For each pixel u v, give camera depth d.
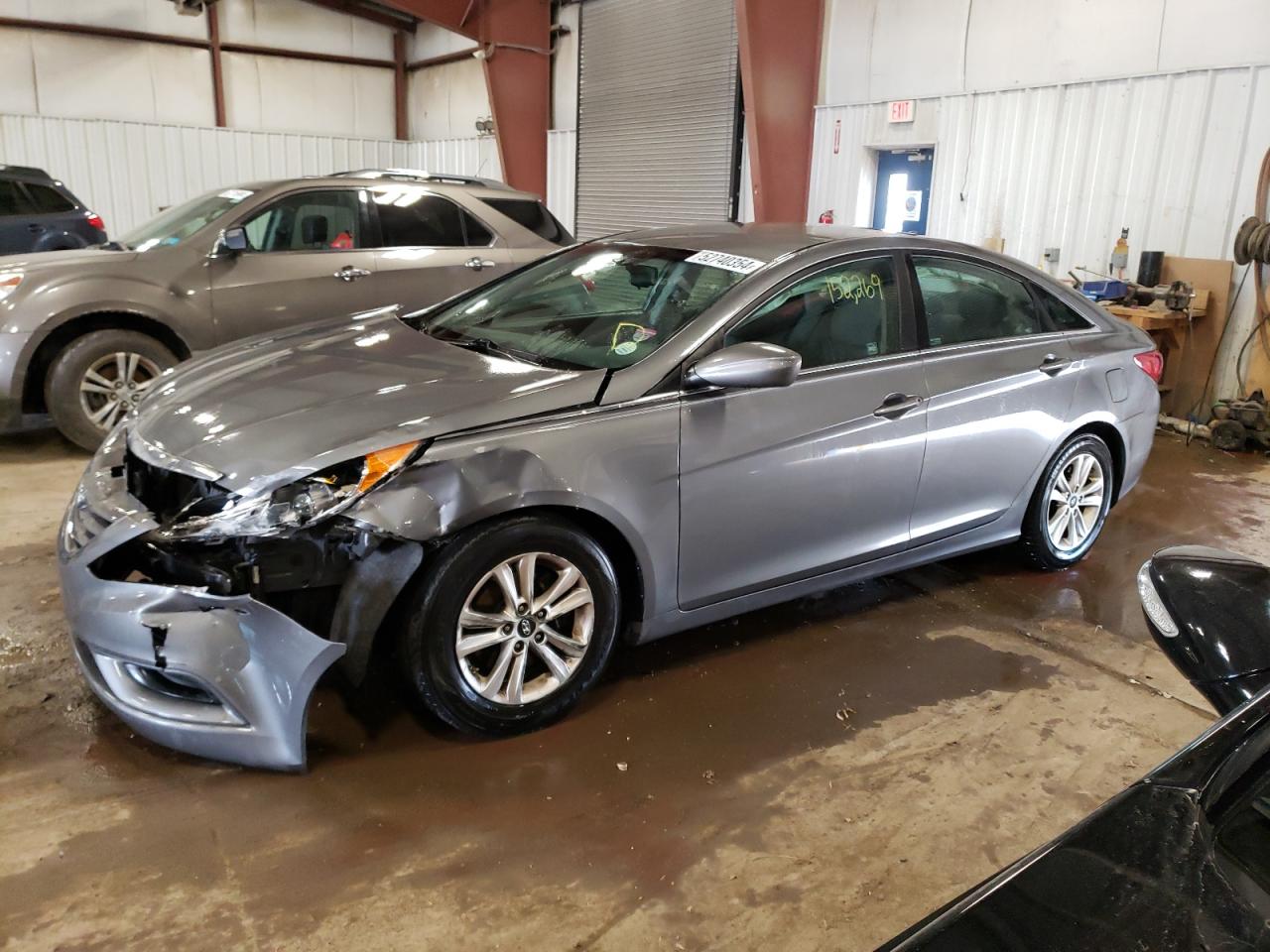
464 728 2.66
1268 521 5.04
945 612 3.78
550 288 3.58
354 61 15.09
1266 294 6.45
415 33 15.33
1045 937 1.12
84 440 5.27
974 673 3.30
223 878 2.16
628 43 11.15
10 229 8.71
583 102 11.94
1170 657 2.03
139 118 13.47
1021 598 3.93
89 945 1.95
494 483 2.51
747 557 3.06
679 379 2.87
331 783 2.52
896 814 2.52
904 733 2.91
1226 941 1.11
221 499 2.46
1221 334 6.70
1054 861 1.25
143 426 2.85
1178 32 6.64
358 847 2.29
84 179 13.02
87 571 2.48
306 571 2.40
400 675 2.61
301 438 2.50
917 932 1.17
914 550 3.55
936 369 3.43
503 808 2.46
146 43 13.32
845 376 3.19
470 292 3.82
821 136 9.12
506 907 2.12
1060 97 7.34
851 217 9.01
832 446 3.13
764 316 3.06
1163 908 1.16
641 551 2.81
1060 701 3.14
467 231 6.38
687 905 2.16
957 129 8.02
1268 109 6.27
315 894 2.13
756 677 3.21
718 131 10.16
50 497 4.63
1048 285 3.97
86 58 12.95
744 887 2.23
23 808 2.36
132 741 2.67
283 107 14.61
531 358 3.02
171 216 6.14
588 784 2.58
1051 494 3.97
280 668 2.37
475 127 14.27
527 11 11.76
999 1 7.61
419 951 1.99
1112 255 7.02
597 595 2.79
